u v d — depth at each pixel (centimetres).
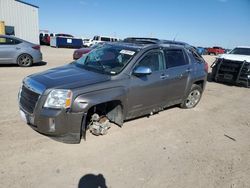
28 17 2744
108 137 473
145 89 508
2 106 598
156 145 461
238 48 1277
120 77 464
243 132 570
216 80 1239
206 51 5784
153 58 535
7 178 335
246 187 360
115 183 344
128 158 408
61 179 343
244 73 1114
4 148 405
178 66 605
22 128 481
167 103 599
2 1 2505
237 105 809
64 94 390
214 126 591
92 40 4025
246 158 445
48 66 1334
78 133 406
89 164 382
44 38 4191
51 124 390
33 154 395
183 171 385
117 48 534
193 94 695
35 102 400
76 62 556
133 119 575
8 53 1181
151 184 348
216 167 405
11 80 897
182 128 557
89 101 404
